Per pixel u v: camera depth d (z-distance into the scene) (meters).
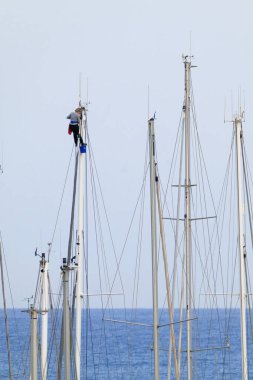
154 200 180.00
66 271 165.62
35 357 167.50
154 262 177.88
